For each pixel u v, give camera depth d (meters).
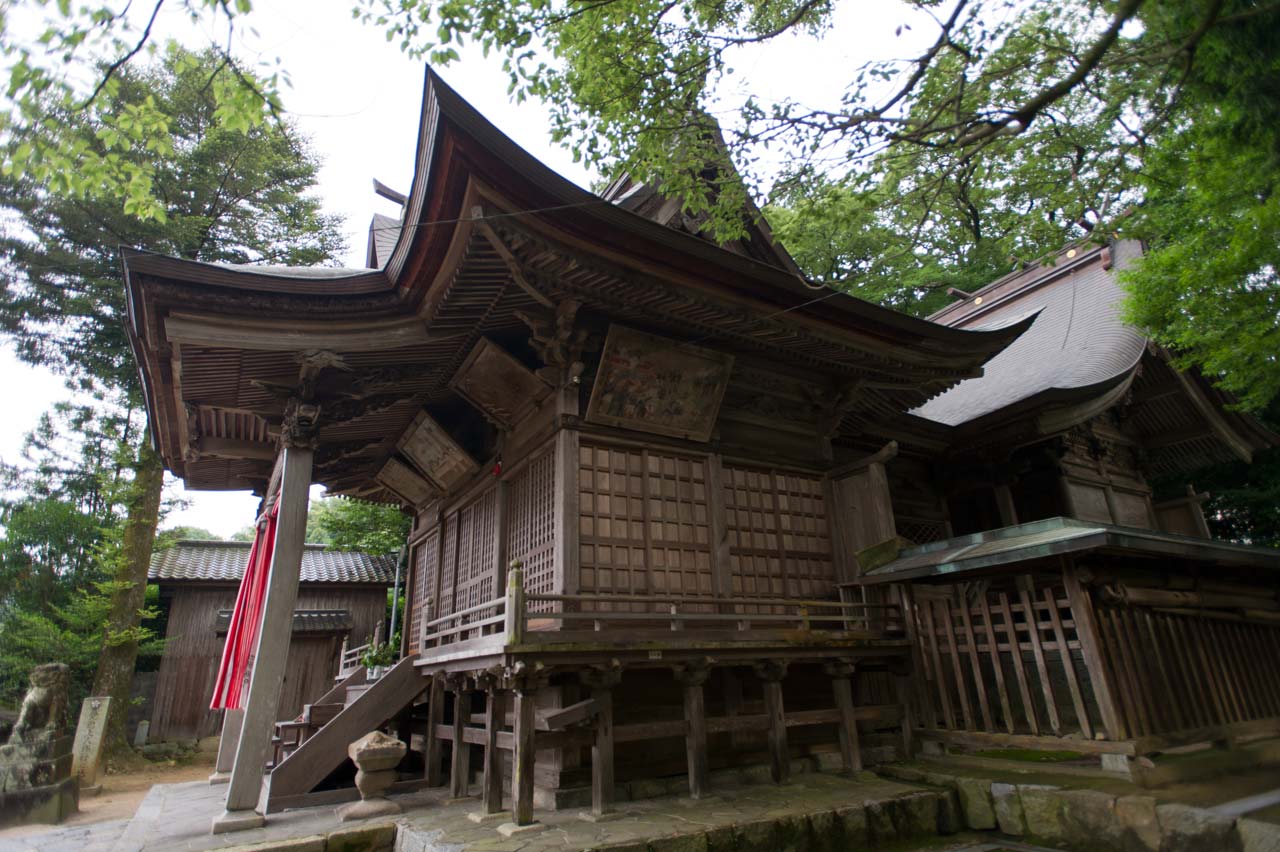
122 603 16.25
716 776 7.66
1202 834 5.22
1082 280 17.33
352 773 9.30
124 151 5.24
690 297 7.67
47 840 8.51
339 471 12.68
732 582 8.62
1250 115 5.50
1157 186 7.77
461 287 7.29
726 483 9.14
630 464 8.38
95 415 18.30
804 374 10.18
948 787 7.18
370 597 22.12
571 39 6.10
